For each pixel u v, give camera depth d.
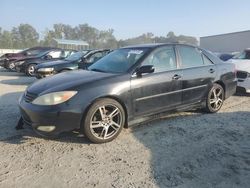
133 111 5.40
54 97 4.75
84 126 4.88
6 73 19.00
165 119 6.40
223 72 7.06
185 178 3.91
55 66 11.93
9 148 4.84
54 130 4.73
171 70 5.98
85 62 11.69
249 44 32.16
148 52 5.81
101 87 5.00
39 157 4.51
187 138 5.29
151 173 4.04
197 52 6.71
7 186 3.71
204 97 6.67
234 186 3.72
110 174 4.01
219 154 4.63
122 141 5.16
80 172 4.06
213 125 6.01
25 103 4.97
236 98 8.80
